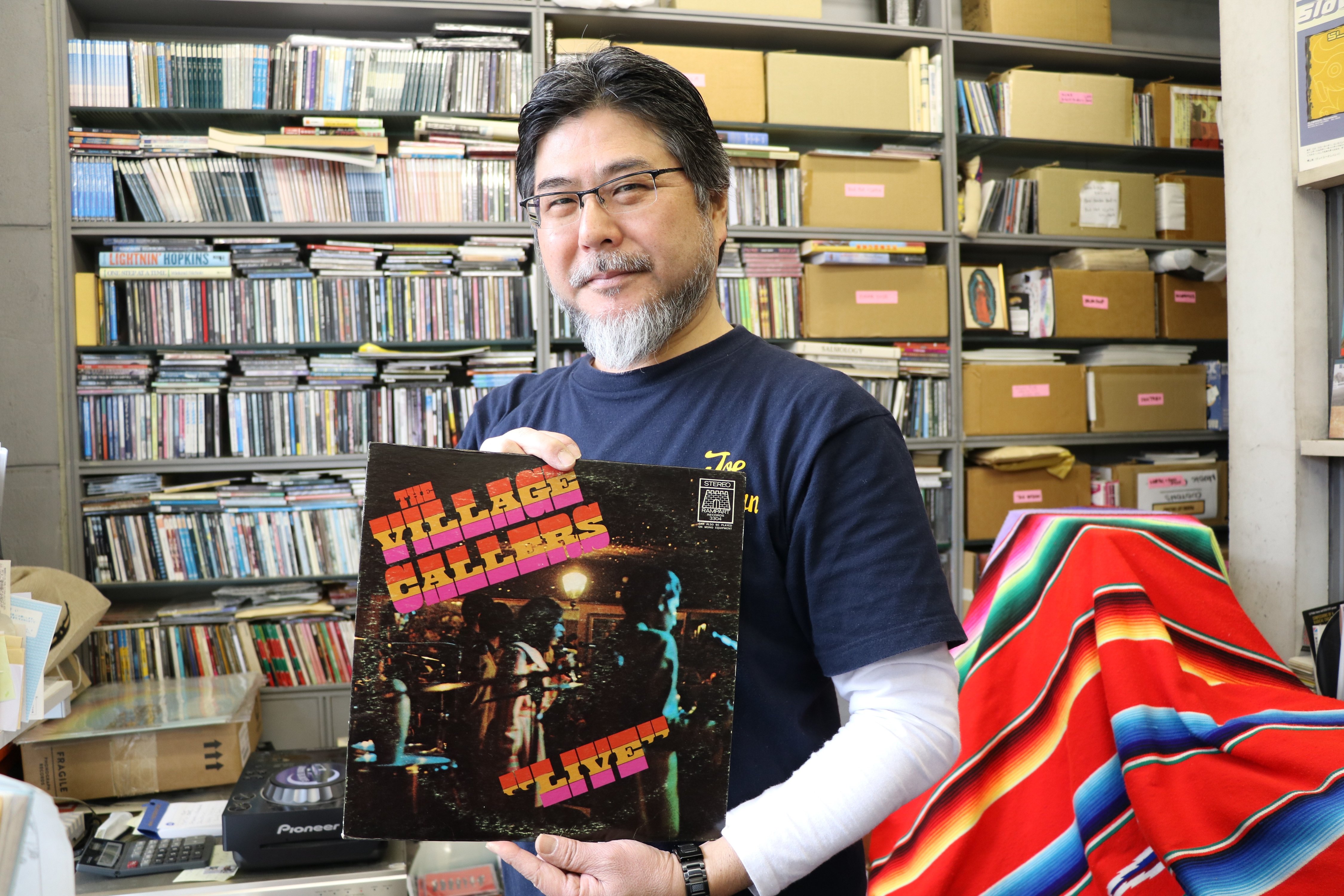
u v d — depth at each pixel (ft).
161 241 8.08
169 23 8.71
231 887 4.93
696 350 2.72
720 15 8.93
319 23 8.76
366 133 8.36
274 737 8.19
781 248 9.25
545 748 2.13
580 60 2.62
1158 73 10.61
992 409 9.68
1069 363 10.34
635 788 2.15
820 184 9.32
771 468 2.45
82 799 5.73
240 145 8.02
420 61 8.43
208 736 5.96
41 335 7.90
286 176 8.29
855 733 2.30
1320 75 5.99
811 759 2.34
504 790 2.10
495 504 2.20
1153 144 10.27
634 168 2.50
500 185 8.65
